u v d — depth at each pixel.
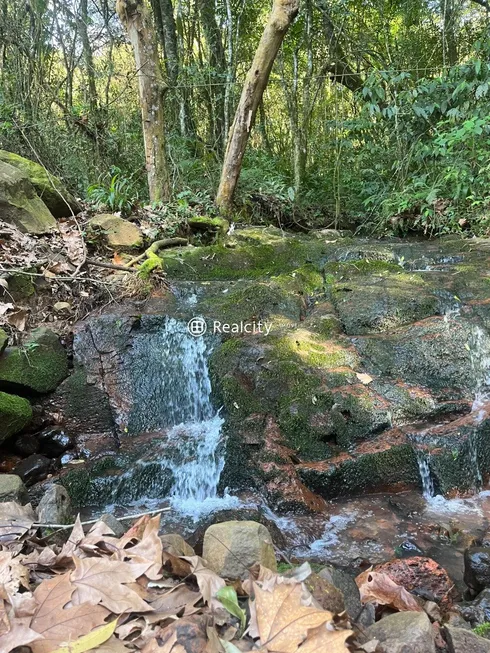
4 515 1.90
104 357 3.46
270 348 3.37
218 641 1.21
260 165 8.01
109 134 6.40
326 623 1.20
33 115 5.74
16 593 1.34
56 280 3.75
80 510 2.81
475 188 6.10
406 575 2.03
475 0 8.30
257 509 2.72
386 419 3.06
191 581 1.48
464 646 1.40
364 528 2.61
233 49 8.80
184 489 2.98
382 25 8.79
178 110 8.16
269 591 1.31
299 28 8.64
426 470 2.93
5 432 2.85
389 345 3.47
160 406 3.42
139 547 1.55
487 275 4.23
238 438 3.00
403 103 6.94
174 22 8.37
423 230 6.77
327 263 4.66
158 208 5.33
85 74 7.12
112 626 1.20
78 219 4.66
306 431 3.00
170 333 3.59
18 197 4.11
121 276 4.04
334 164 8.49
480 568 2.11
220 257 4.72
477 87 6.16
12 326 3.31
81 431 3.26
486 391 3.41
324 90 9.31
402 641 1.31
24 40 5.99
